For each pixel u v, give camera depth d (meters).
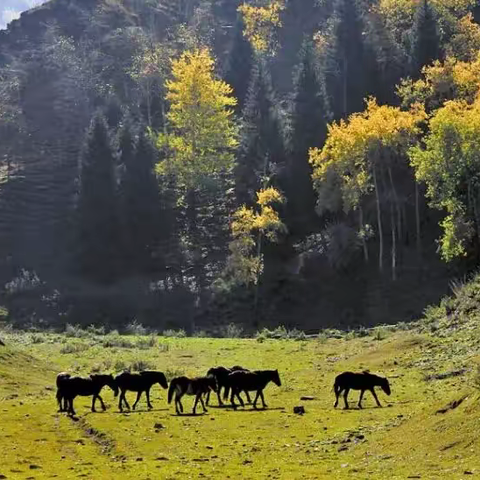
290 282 85.75
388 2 123.94
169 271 92.44
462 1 122.38
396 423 23.05
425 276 78.25
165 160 99.56
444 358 38.31
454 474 16.23
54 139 135.62
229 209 100.06
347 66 110.00
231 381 30.48
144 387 30.72
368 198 91.62
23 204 111.38
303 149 99.31
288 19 164.88
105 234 97.69
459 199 68.81
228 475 17.91
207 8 195.12
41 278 95.25
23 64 169.88
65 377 29.70
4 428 25.73
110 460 21.03
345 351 49.41
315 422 25.92
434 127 67.19
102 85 156.75
